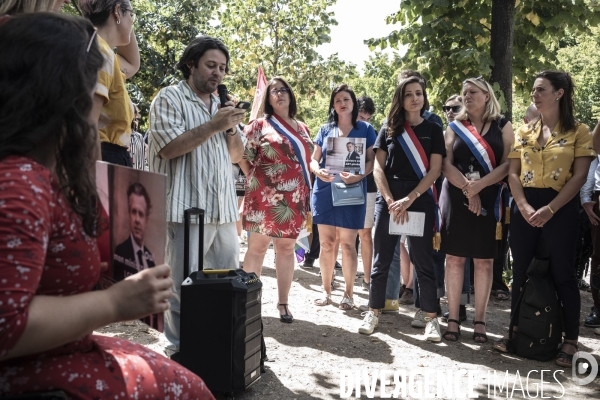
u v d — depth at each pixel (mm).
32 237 1400
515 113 28766
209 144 4066
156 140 3955
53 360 1557
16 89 1468
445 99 9625
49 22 1530
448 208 5293
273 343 4934
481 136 5324
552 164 4832
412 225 5215
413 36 9547
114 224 1874
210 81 4094
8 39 1495
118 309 1546
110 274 1928
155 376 1665
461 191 5238
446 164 5309
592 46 30703
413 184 5324
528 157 4941
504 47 8266
